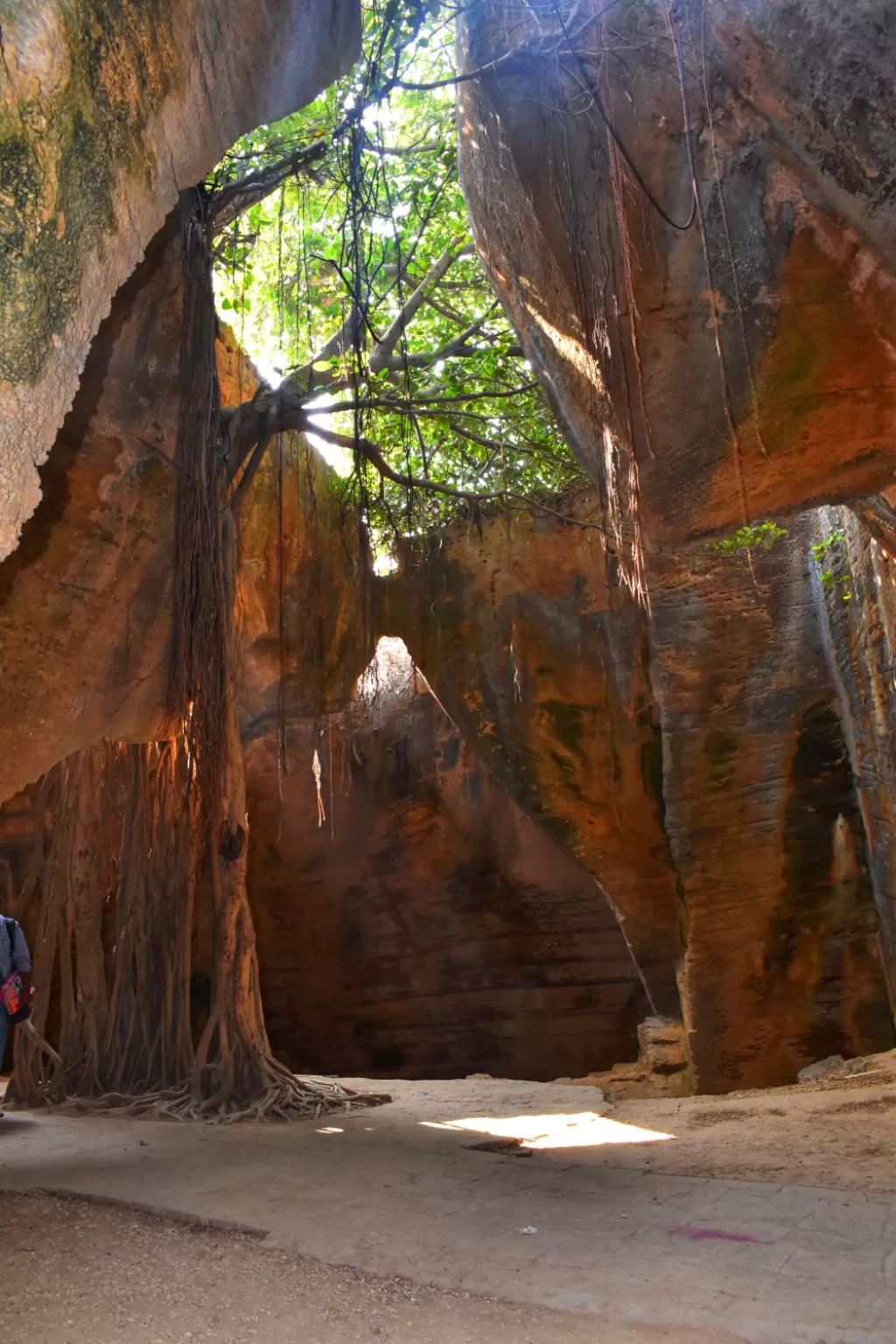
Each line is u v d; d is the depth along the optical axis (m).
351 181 7.62
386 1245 3.66
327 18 5.37
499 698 16.27
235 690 8.82
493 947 20.25
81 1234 3.94
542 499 15.67
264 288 11.36
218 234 9.50
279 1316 3.00
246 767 19.08
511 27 6.01
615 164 5.47
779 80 5.00
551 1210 4.12
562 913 19.67
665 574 14.49
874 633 10.67
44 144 3.01
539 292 7.34
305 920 20.78
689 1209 4.04
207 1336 2.85
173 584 7.36
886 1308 2.85
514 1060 20.39
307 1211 4.18
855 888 13.30
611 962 19.69
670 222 5.38
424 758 19.72
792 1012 13.30
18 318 2.94
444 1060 20.84
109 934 16.62
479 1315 2.98
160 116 3.87
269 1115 7.67
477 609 16.41
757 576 14.34
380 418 12.19
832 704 13.76
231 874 8.45
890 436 6.49
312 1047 21.45
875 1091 7.07
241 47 4.57
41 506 6.53
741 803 14.01
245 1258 3.60
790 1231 3.66
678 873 14.21
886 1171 4.62
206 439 7.27
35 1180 5.03
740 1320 2.81
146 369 6.96
